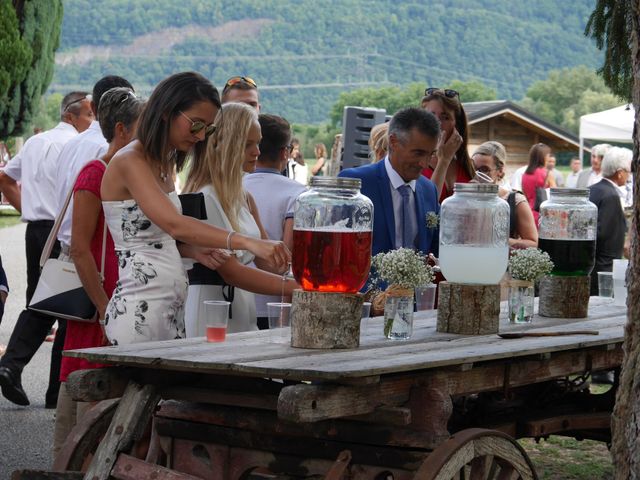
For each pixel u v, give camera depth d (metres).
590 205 5.15
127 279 4.30
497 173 8.17
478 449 3.44
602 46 5.64
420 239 5.70
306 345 3.62
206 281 4.85
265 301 5.71
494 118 28.00
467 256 4.21
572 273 5.12
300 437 3.61
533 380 4.10
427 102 6.34
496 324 4.31
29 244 8.10
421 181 5.82
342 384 3.17
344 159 12.11
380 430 3.45
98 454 3.52
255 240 4.05
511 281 4.81
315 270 3.61
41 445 6.68
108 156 5.00
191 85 4.23
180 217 4.12
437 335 4.16
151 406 3.59
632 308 3.64
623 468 3.64
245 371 3.15
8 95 29.59
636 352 3.62
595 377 8.91
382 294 4.09
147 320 4.26
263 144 5.91
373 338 3.99
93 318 4.95
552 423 4.76
